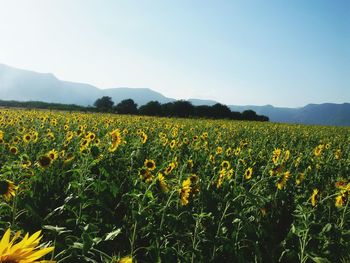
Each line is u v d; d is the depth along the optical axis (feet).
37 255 3.08
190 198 20.79
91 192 21.12
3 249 3.04
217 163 32.17
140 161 28.60
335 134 104.42
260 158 38.70
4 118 62.80
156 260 14.11
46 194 20.93
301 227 16.90
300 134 91.71
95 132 52.31
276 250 18.01
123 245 16.83
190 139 54.85
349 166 38.37
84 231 10.39
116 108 262.67
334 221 21.84
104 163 23.00
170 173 23.77
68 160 24.41
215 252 16.60
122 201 19.62
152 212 17.20
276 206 22.56
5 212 16.21
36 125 55.67
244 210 19.61
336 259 17.31
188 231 17.31
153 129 66.85
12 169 19.85
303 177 27.66
